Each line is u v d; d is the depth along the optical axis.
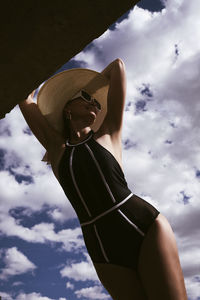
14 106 1.46
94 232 2.03
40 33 1.16
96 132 2.30
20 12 1.08
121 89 2.41
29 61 1.24
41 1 1.07
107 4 1.12
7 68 1.25
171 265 1.86
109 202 2.02
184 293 1.84
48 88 2.56
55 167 2.27
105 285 2.07
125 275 1.96
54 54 1.23
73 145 2.25
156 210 2.08
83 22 1.16
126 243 1.96
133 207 2.03
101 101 2.60
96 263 2.09
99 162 2.10
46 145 2.41
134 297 1.94
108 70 2.62
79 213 2.12
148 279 1.87
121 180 2.12
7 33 1.13
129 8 1.16
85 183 2.07
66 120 2.48
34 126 2.46
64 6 1.10
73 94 2.57
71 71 2.59
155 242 1.92
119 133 2.37
